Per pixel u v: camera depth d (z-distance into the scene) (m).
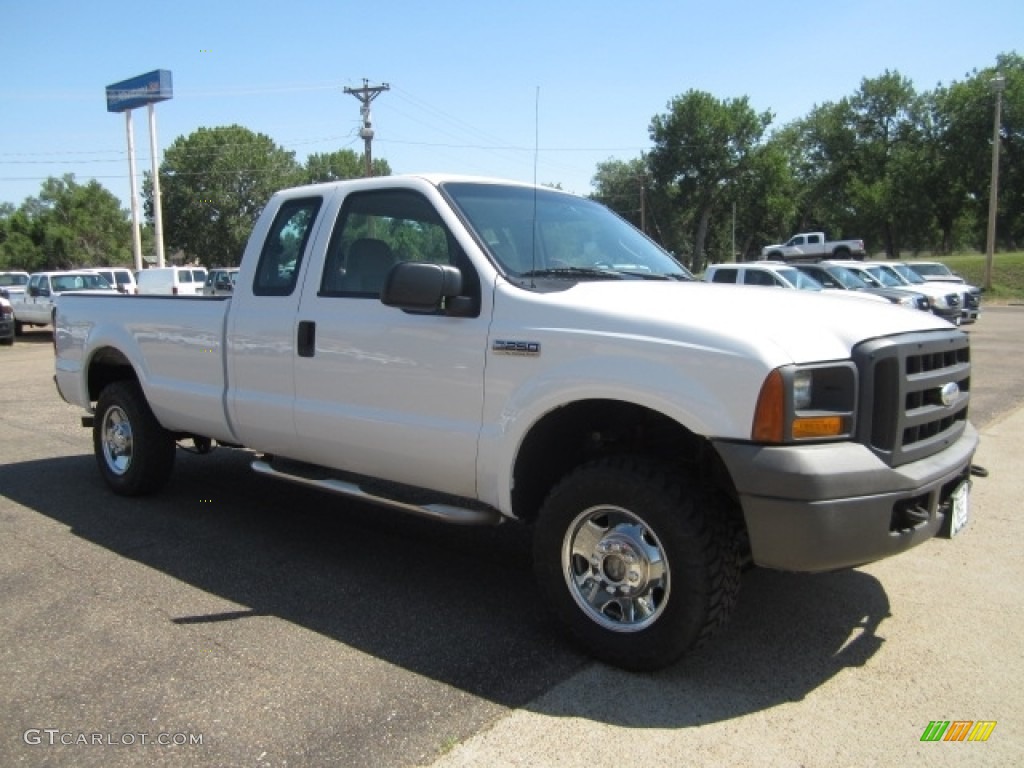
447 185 4.18
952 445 3.63
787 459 2.95
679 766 2.75
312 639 3.70
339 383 4.32
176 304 5.39
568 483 3.49
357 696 3.19
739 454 3.01
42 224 86.12
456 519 3.86
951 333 3.70
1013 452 7.46
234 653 3.56
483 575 4.56
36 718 3.04
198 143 73.56
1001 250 81.44
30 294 24.08
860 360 3.12
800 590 4.30
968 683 3.32
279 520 5.57
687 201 85.31
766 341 3.05
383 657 3.53
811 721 3.03
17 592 4.24
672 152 82.19
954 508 3.49
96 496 6.13
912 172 74.75
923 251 83.69
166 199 74.38
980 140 70.44
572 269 4.09
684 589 3.19
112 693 3.21
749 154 82.00
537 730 2.96
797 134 88.00
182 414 5.39
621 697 3.20
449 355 3.83
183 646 3.62
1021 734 2.95
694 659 3.52
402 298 3.63
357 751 2.82
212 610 4.03
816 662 3.50
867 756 2.81
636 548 3.35
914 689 3.27
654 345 3.21
